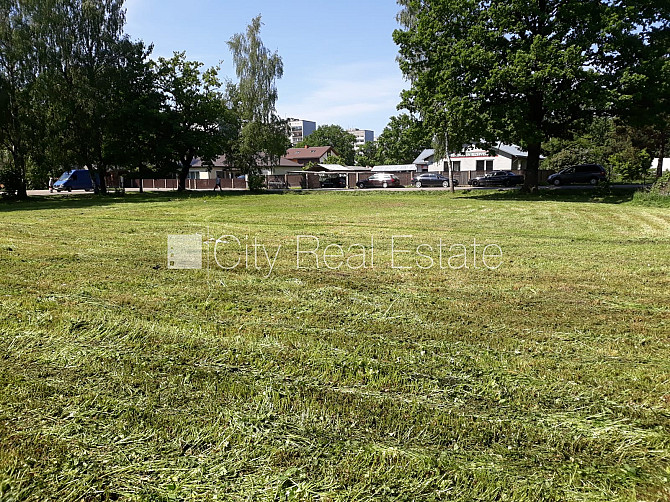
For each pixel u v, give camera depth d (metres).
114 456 2.73
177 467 2.63
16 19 30.67
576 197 24.72
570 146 52.41
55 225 14.38
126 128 35.75
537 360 4.04
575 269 7.71
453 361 4.02
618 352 4.22
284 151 43.91
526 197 25.98
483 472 2.58
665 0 23.66
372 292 6.30
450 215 17.03
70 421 3.10
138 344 4.40
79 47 32.66
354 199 28.89
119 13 35.06
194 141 38.16
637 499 2.40
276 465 2.65
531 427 3.03
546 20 24.42
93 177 35.41
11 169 30.81
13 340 4.51
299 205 23.56
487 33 24.91
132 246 10.20
